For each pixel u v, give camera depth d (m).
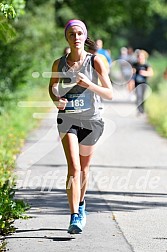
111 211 15.45
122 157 23.91
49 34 51.09
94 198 16.94
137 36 116.44
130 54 60.44
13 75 33.53
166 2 71.44
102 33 63.19
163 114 37.00
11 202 14.17
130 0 64.50
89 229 13.70
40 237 13.00
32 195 17.09
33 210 15.38
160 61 78.88
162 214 15.20
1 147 22.61
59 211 15.30
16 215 14.34
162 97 47.31
